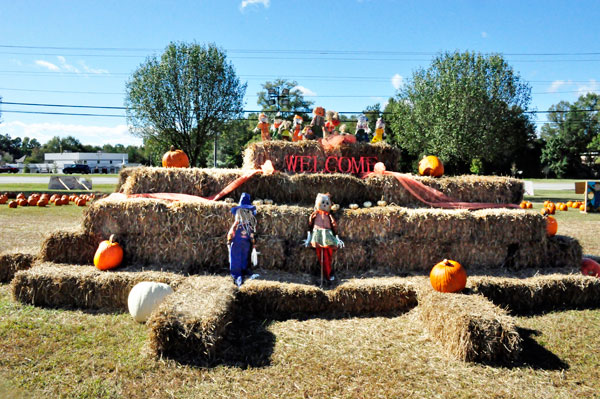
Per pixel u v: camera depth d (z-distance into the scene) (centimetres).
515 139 3772
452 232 584
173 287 495
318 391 323
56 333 418
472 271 582
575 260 618
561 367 371
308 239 566
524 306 524
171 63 2483
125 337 412
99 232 577
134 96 2483
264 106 4975
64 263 572
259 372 352
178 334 369
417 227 583
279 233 579
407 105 3088
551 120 7494
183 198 620
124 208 568
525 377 352
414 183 666
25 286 497
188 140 2592
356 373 354
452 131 2628
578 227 1229
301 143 713
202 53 2527
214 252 575
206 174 648
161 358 367
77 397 303
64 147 10925
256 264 555
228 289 463
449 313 401
